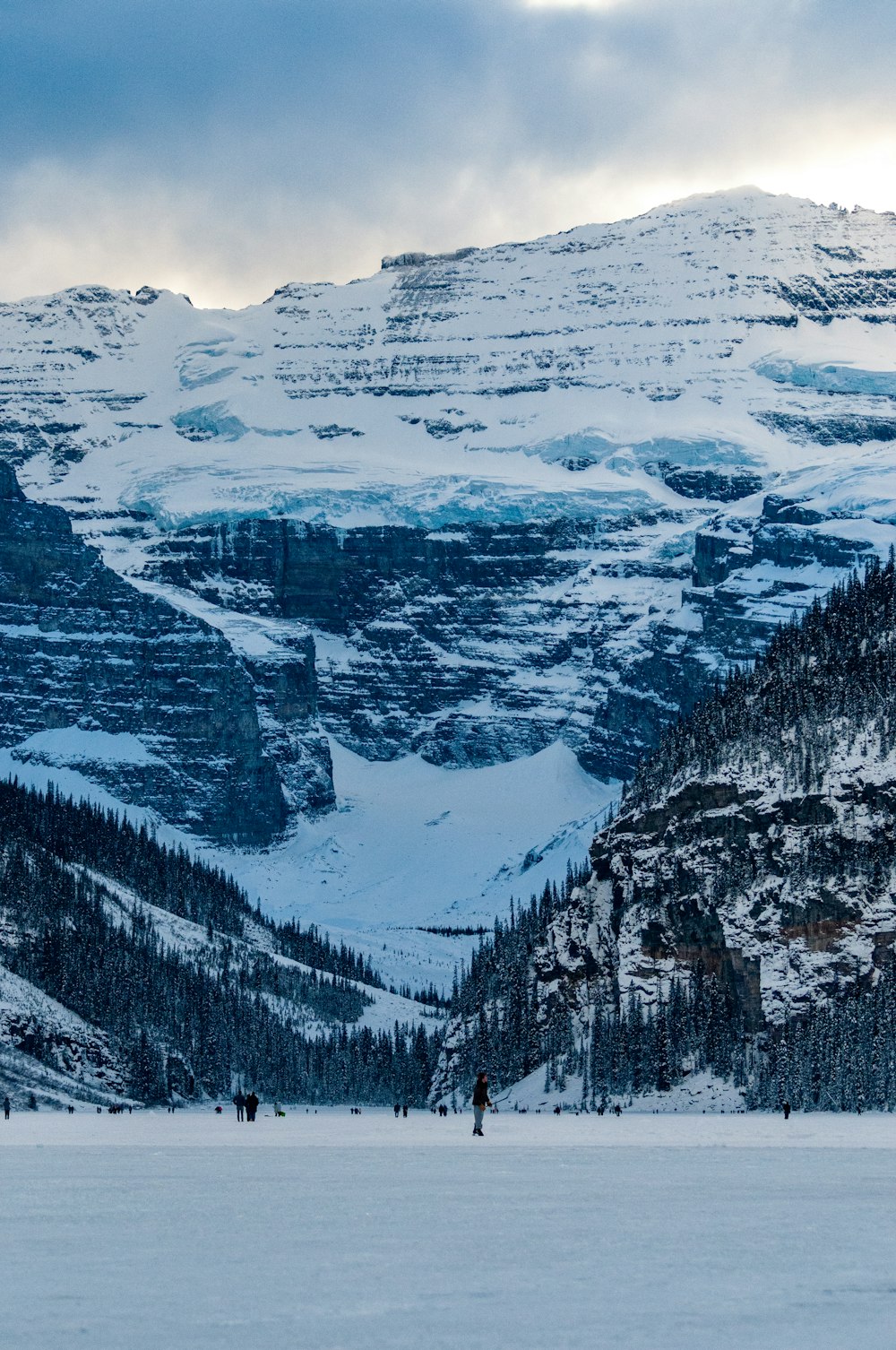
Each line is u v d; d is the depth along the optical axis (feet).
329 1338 234.38
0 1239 310.65
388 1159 513.86
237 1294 260.83
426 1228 322.96
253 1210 352.28
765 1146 606.96
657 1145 608.60
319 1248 299.58
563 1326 241.14
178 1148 593.83
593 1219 335.06
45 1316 247.09
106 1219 337.72
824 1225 326.44
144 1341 232.73
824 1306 252.21
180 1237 312.29
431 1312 248.73
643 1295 259.19
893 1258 288.30
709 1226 324.19
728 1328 238.89
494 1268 279.69
